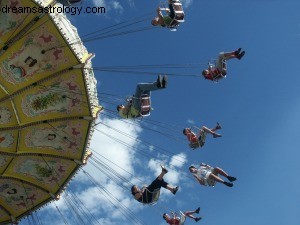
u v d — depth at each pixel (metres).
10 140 20.86
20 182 22.97
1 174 22.19
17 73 19.53
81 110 21.02
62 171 22.94
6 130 20.42
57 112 20.86
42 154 21.91
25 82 19.78
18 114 20.27
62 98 20.56
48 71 19.84
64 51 19.48
